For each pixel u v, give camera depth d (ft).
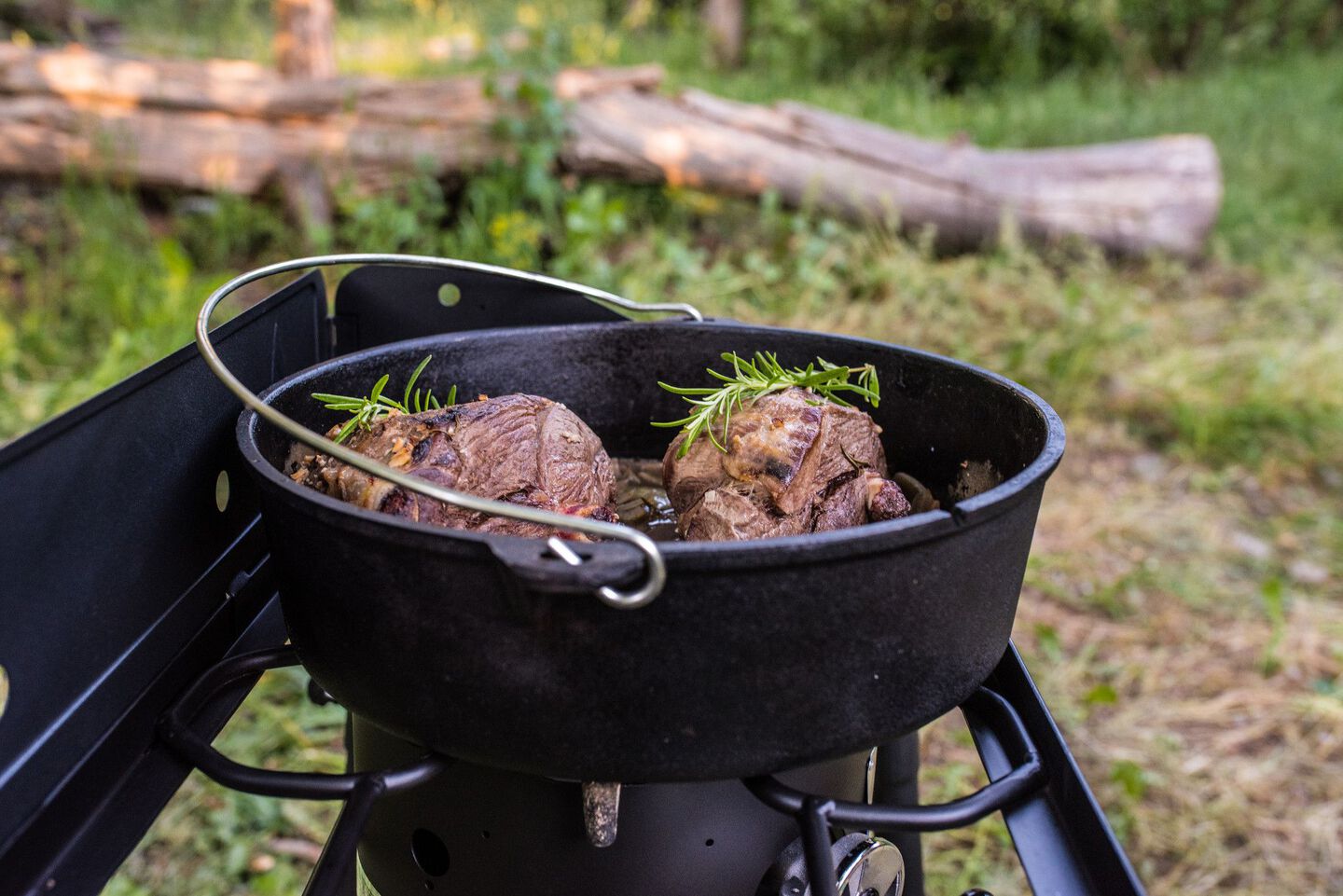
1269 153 23.00
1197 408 13.82
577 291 5.03
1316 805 8.18
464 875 4.00
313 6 16.65
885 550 2.87
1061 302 15.35
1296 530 11.98
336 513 2.91
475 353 4.99
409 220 14.71
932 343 14.53
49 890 2.76
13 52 14.40
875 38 30.17
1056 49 30.40
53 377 12.28
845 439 4.23
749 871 3.93
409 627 2.99
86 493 3.14
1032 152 17.94
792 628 2.88
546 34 16.80
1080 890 2.93
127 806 3.08
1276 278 17.81
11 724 2.81
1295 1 31.83
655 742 2.99
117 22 22.98
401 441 3.80
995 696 3.74
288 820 7.63
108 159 14.48
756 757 3.06
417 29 30.78
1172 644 10.00
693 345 5.28
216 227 14.71
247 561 4.31
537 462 3.90
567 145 15.94
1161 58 31.40
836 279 16.12
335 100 15.37
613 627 2.82
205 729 3.44
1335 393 14.05
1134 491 12.64
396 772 3.18
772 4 29.48
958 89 29.89
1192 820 7.97
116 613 3.31
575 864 3.79
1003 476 4.28
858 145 16.93
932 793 8.23
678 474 4.26
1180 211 17.56
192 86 14.99
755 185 16.55
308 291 5.11
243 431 3.55
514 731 3.03
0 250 14.44
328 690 3.44
